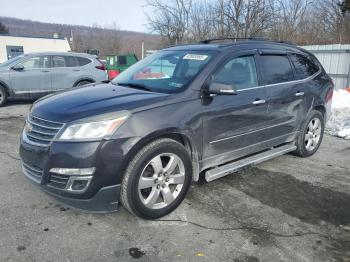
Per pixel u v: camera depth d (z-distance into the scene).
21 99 11.30
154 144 3.41
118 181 3.27
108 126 3.19
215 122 3.95
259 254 3.04
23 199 3.92
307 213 3.77
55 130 3.26
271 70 4.75
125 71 4.91
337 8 23.91
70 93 3.98
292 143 5.39
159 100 3.55
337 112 9.10
